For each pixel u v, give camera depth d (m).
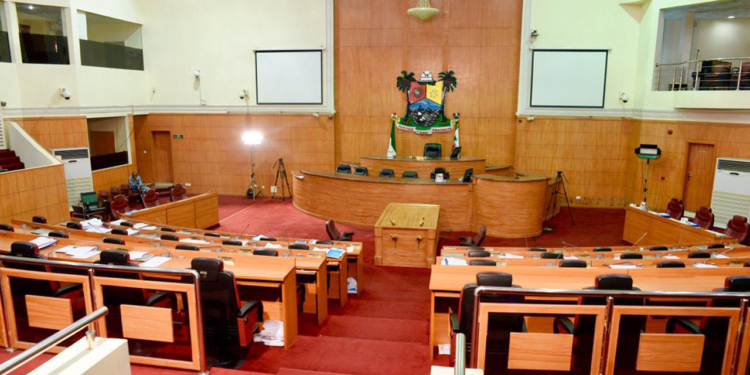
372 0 15.13
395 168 14.29
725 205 11.95
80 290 5.27
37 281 4.64
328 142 15.84
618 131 14.70
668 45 14.17
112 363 3.27
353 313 7.15
